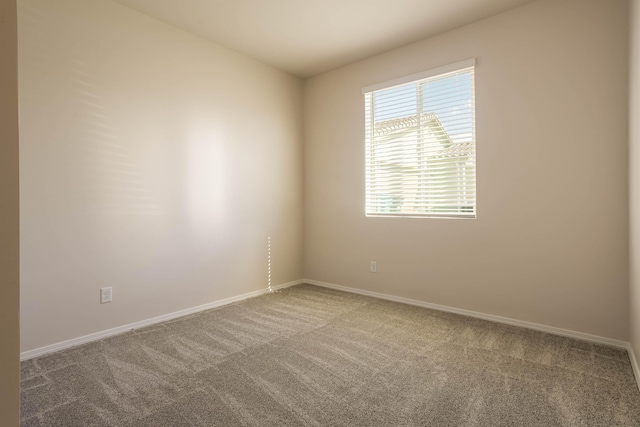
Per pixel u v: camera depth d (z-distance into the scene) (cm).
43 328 232
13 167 65
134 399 175
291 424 155
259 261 384
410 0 268
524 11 275
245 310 325
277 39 331
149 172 288
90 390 184
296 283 430
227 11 282
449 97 319
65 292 242
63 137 240
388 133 362
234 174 356
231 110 352
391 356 225
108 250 264
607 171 244
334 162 406
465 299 311
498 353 230
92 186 255
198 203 324
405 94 349
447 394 180
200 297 326
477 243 303
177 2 268
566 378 197
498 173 290
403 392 182
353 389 185
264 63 386
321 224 421
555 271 265
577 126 254
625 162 237
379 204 372
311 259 433
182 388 186
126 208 274
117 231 269
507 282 287
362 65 378
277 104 402
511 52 282
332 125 407
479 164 299
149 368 209
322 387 187
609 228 243
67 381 194
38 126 229
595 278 249
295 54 364
